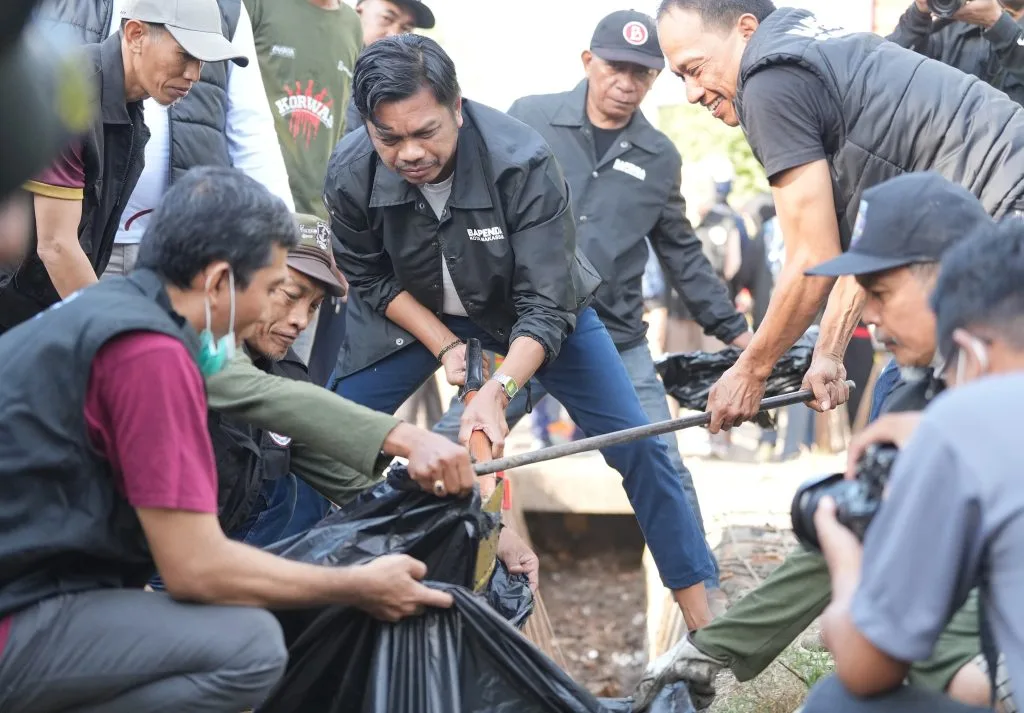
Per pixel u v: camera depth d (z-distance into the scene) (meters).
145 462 2.72
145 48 3.92
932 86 3.47
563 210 4.12
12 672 2.77
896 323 2.68
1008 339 2.24
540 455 3.45
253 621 2.90
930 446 2.15
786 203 3.54
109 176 4.03
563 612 7.75
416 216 4.16
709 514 6.78
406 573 3.03
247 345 3.75
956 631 2.77
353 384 4.66
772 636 3.43
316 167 5.55
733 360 4.79
